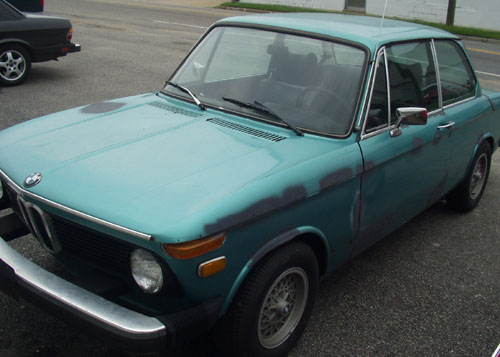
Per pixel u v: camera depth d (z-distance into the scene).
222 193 2.65
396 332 3.55
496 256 4.69
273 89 3.67
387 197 3.75
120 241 2.55
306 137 3.36
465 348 3.45
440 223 5.29
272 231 2.83
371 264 4.42
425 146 4.04
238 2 24.81
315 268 3.22
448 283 4.20
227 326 2.79
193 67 4.15
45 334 3.27
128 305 2.81
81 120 3.62
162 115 3.67
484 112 5.02
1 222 3.31
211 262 2.54
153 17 19.11
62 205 2.68
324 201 3.14
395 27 4.21
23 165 3.04
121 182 2.75
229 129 3.42
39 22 9.37
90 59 11.48
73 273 3.03
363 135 3.43
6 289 2.77
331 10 23.19
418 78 4.11
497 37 18.55
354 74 3.54
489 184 6.38
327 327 3.54
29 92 8.72
